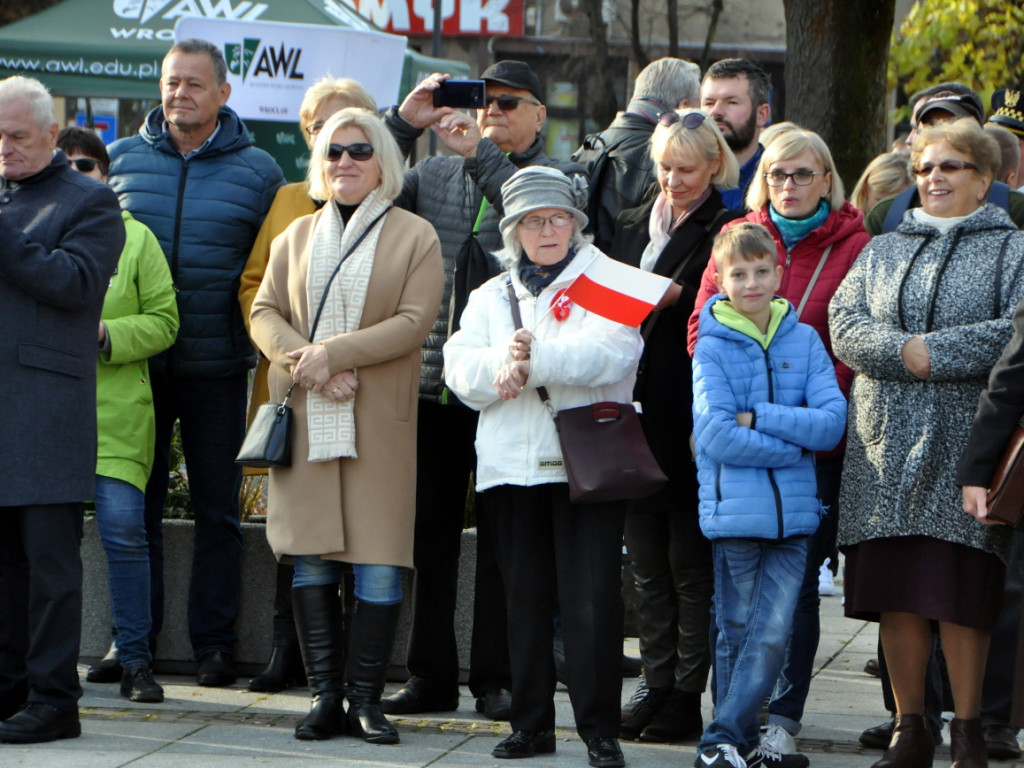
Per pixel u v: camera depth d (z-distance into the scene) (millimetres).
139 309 19703
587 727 16328
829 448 15695
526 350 15883
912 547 15742
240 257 20656
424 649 19016
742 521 15570
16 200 17484
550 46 70625
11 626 17984
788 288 17594
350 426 17391
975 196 16375
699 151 17516
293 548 17344
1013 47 52469
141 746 16984
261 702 19438
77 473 17172
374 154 18000
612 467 15797
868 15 35438
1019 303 15242
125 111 48844
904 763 15953
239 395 20797
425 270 17828
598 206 19344
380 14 70750
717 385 15789
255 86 31984
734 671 15844
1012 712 15430
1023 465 14641
